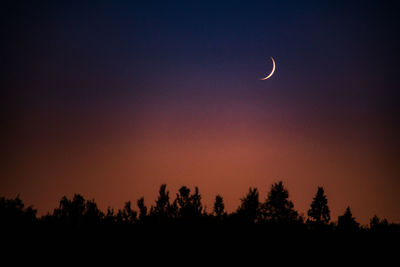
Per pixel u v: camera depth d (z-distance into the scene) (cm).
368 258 3688
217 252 3666
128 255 3541
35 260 3181
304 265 3481
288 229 4191
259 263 3562
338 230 4334
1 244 3284
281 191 4406
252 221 4309
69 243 3553
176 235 4034
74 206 4294
